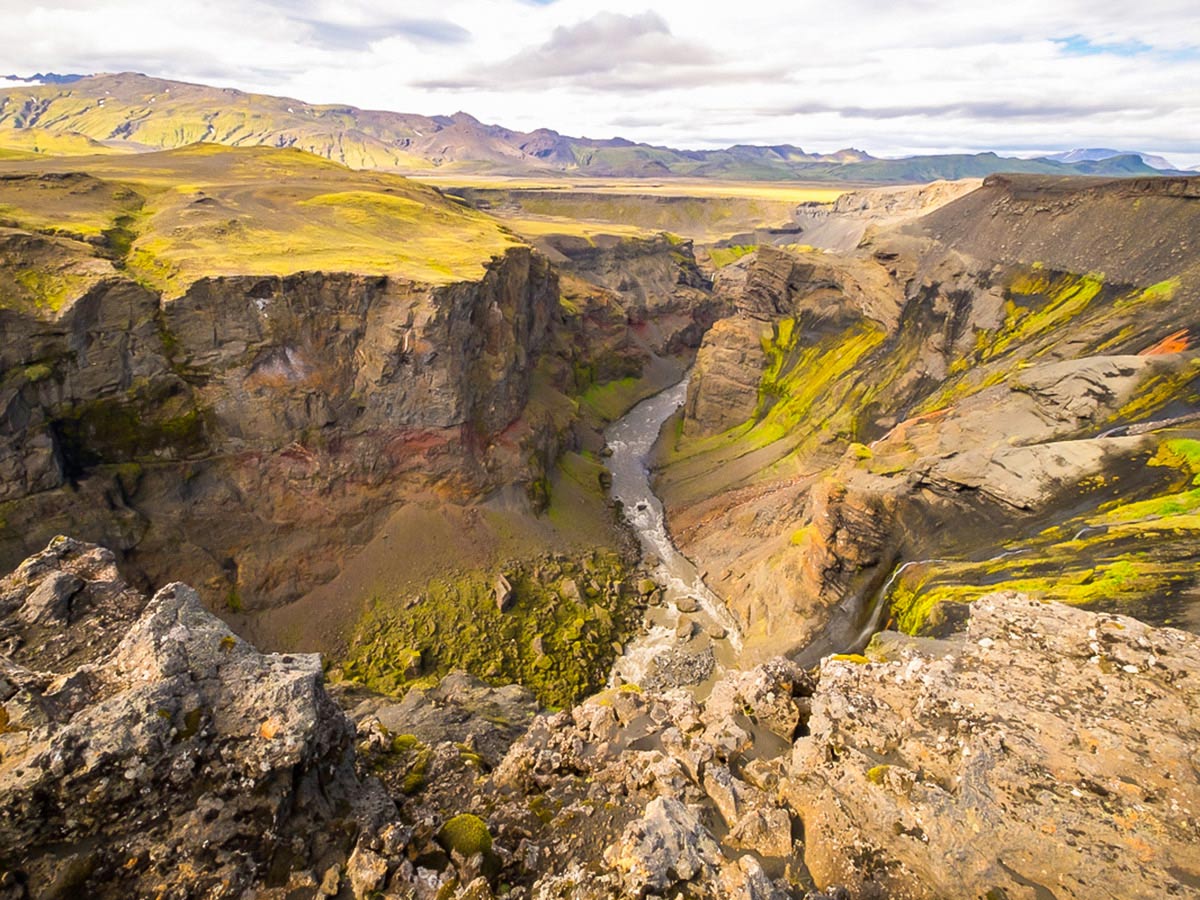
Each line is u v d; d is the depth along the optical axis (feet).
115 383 171.53
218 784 48.29
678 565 261.24
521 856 54.80
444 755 75.51
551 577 228.22
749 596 222.69
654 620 224.94
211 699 51.31
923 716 53.67
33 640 54.29
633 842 48.88
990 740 48.80
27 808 42.27
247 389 189.98
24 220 190.49
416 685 157.69
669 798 53.88
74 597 58.75
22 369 156.76
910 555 173.47
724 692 76.07
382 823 55.62
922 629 134.21
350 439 209.77
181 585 58.29
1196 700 47.80
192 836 46.44
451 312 208.64
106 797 44.47
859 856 48.01
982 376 254.88
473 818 56.44
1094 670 52.11
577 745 72.95
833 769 53.36
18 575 60.90
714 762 63.05
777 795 56.13
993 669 55.06
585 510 280.92
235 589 191.83
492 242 285.02
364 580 207.62
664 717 76.38
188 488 188.75
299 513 203.31
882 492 182.91
